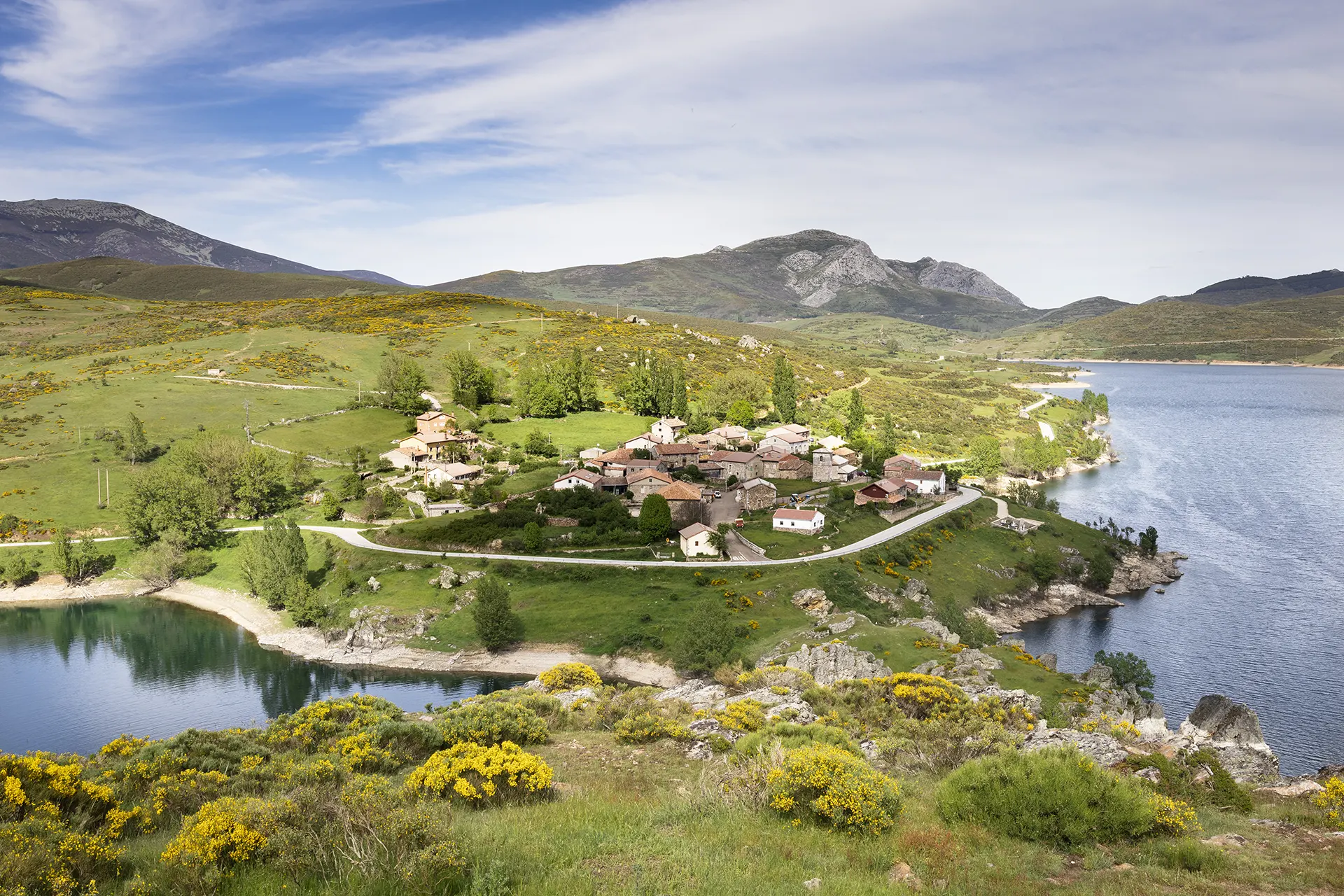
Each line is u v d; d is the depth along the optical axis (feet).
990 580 382.42
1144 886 57.31
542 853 58.44
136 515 405.18
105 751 112.88
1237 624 352.28
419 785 78.48
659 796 82.69
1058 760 73.31
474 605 319.47
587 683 195.00
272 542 344.49
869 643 240.94
